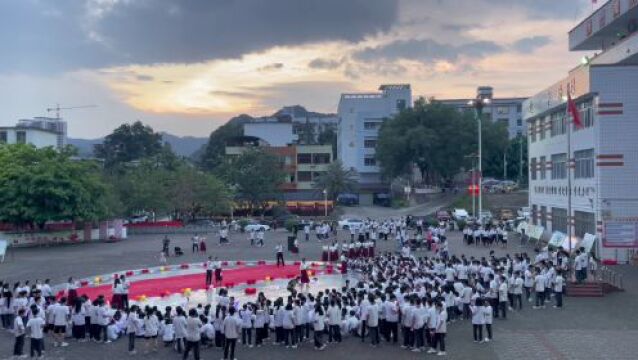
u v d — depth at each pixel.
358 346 25.30
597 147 46.91
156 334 24.34
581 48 63.72
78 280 41.31
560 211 57.00
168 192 81.00
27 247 62.03
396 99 128.12
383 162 105.81
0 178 61.44
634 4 49.16
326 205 99.62
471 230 57.91
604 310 31.06
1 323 29.02
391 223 67.69
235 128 143.12
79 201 62.47
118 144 149.12
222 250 57.88
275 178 97.56
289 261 50.75
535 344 24.98
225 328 23.20
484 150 104.12
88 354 24.39
